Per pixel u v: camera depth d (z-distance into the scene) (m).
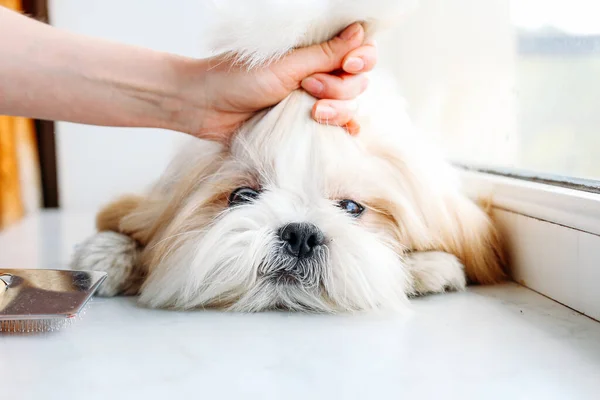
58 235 2.21
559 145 1.37
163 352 0.94
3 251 1.88
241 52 1.18
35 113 1.24
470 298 1.29
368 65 1.23
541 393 0.79
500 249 1.44
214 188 1.28
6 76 1.18
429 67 2.14
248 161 1.27
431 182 1.34
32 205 2.90
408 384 0.81
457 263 1.36
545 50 1.44
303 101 1.24
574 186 1.29
